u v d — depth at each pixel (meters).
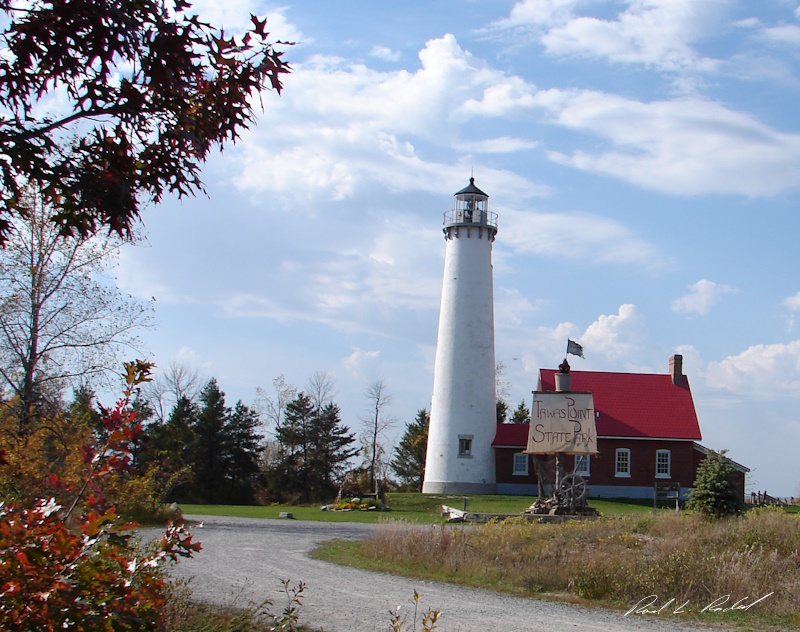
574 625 14.51
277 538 26.88
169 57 6.57
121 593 5.98
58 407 29.94
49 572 5.68
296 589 16.44
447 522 36.69
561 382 39.66
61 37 6.52
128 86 6.80
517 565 19.67
